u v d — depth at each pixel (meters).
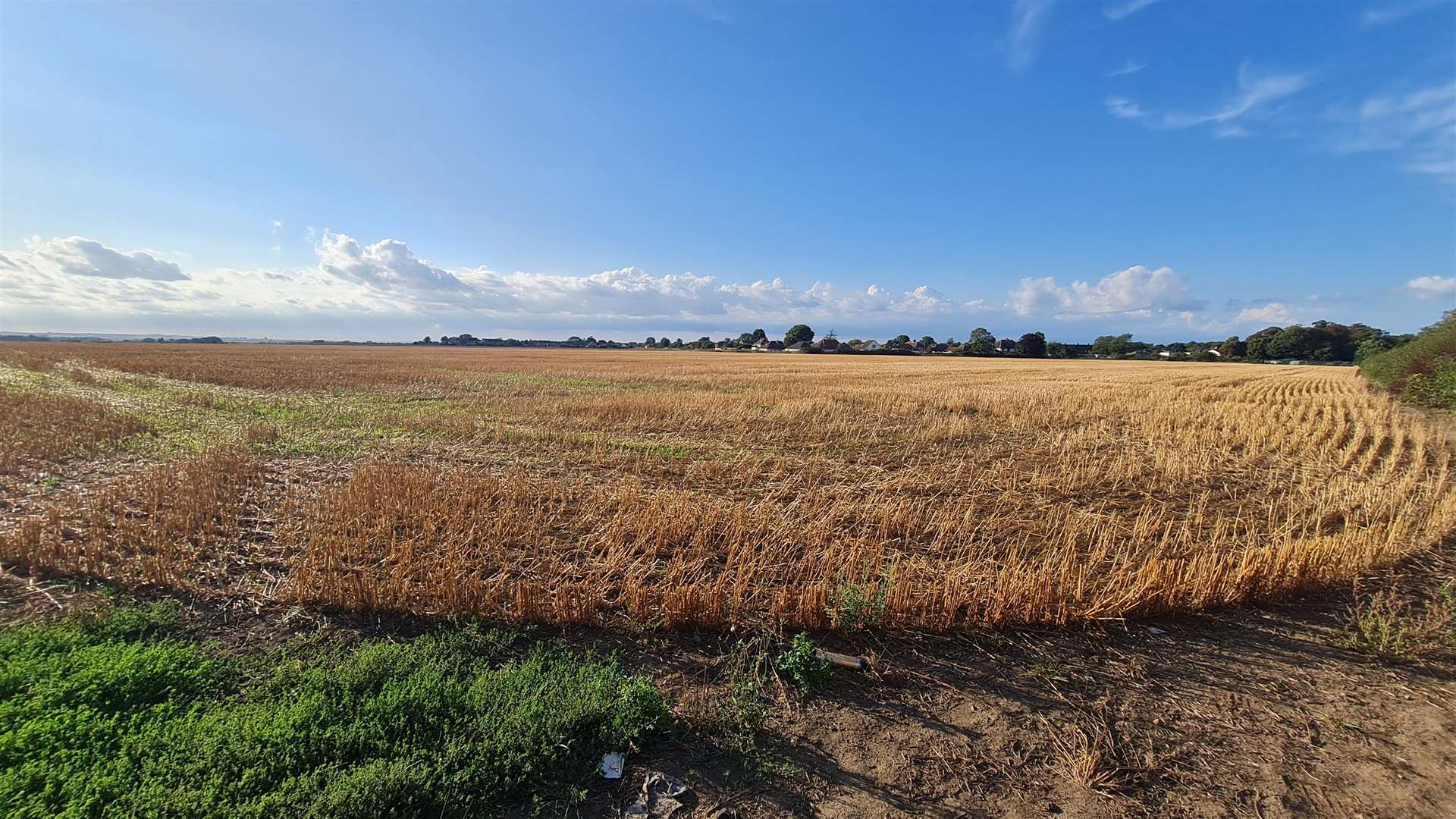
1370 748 3.47
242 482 8.68
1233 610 5.13
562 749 3.19
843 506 8.07
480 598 4.79
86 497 7.96
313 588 5.00
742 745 3.40
